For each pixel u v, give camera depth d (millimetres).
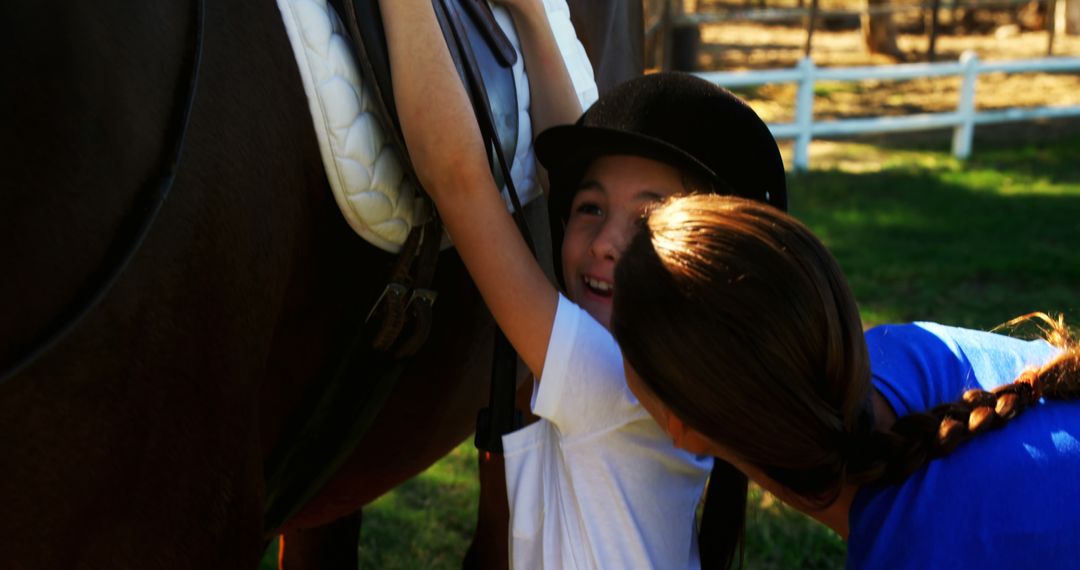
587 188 1488
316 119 1304
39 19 1045
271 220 1251
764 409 1132
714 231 1170
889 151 8812
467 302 1694
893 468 1186
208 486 1206
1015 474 1164
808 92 7980
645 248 1208
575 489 1424
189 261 1143
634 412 1421
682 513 1483
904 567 1159
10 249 1016
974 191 7281
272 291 1268
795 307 1134
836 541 3045
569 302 1441
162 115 1132
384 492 1937
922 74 8305
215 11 1212
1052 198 7117
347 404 1551
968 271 5461
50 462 1063
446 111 1366
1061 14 14914
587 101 1921
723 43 13883
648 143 1386
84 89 1064
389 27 1361
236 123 1200
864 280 5340
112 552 1139
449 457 3559
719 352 1135
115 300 1078
